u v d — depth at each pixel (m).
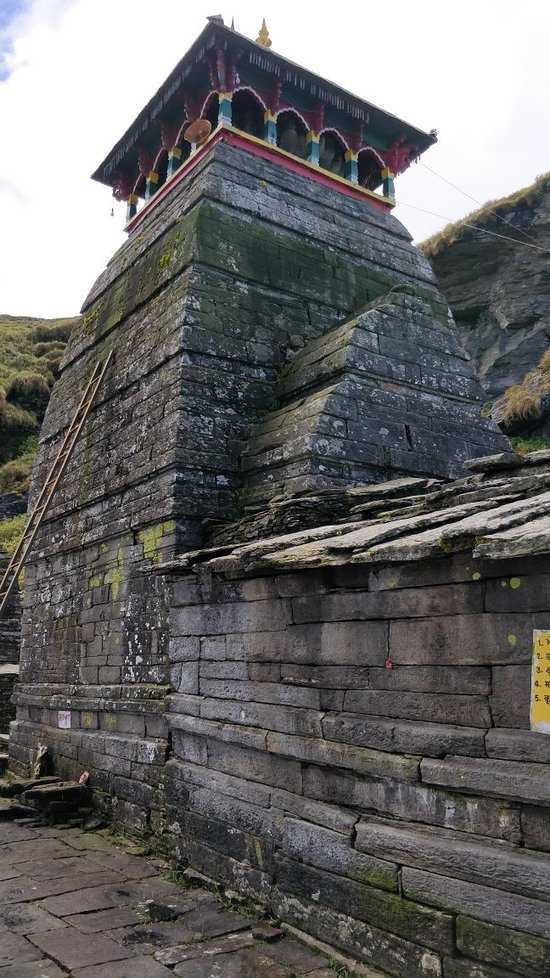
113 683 11.34
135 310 13.49
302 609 7.04
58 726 13.02
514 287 39.12
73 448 14.09
